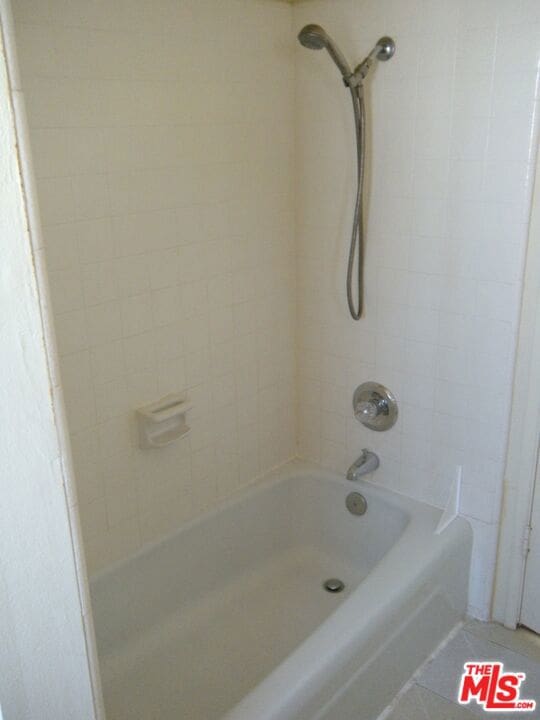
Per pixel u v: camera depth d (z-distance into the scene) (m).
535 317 1.95
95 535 1.97
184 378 2.12
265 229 2.29
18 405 0.78
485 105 1.88
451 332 2.12
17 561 0.82
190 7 1.88
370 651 1.83
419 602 2.02
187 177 1.98
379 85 2.06
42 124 1.61
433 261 2.10
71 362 1.79
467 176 1.96
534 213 1.88
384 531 2.41
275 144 2.25
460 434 2.19
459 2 1.85
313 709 1.65
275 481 2.51
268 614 2.33
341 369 2.44
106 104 1.73
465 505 2.25
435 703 1.99
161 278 1.97
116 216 1.81
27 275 0.76
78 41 1.64
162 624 2.20
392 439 2.37
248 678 2.05
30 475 0.81
